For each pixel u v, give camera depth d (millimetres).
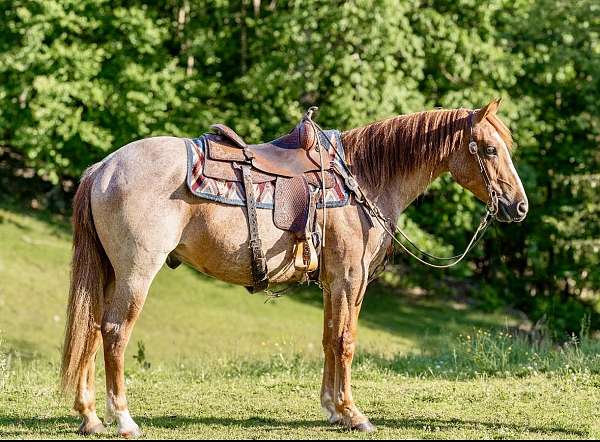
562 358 9539
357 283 6285
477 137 6566
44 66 16203
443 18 16188
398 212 6629
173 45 18188
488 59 16328
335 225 6227
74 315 5852
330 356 6699
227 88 17797
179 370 10078
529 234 17672
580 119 16875
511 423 6664
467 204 16312
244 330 15133
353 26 15289
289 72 15836
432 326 16609
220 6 17266
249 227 5992
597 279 16750
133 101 16391
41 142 16328
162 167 5871
